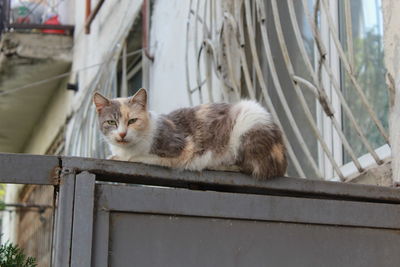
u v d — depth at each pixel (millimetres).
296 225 3795
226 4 6559
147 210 3533
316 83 4984
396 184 4453
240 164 4312
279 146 4289
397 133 4527
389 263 3902
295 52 6465
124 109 4543
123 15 9523
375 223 3934
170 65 8219
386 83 4984
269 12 6691
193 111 4645
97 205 3469
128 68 9742
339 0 6047
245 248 3664
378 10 5668
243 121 4367
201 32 7289
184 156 4387
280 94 5289
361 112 5672
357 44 5848
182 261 3537
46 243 12430
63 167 3520
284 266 3707
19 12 11664
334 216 3869
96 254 3395
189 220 3607
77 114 9523
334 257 3814
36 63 11406
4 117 13742
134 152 4441
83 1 11391
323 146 5020
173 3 8352
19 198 15602
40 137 13750
